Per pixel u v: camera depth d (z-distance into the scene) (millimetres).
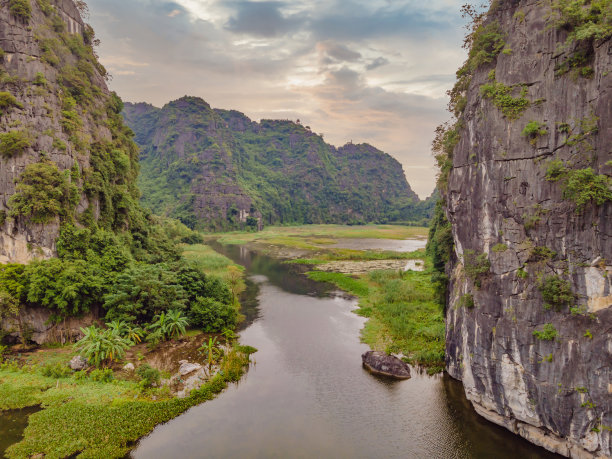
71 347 43125
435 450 27391
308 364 41062
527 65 26312
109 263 49531
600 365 22391
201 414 31688
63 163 49344
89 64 62375
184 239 141875
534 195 25531
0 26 49688
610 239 22219
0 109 46906
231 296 60375
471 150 30078
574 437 23797
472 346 29766
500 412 28406
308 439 28703
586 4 24625
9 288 41500
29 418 29672
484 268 27953
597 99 22891
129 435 28344
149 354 42938
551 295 24109
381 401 33719
